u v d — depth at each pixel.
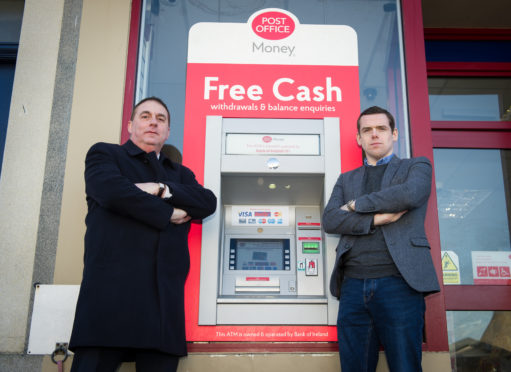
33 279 2.09
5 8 2.88
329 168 2.21
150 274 1.60
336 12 2.48
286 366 2.00
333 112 2.31
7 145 2.23
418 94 2.35
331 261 2.11
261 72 2.37
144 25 2.44
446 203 2.94
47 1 2.42
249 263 2.35
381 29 2.46
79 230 2.12
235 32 2.43
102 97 2.29
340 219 1.77
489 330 2.68
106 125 2.25
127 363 1.96
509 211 2.94
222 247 2.37
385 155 1.96
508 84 3.19
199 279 2.09
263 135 2.27
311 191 2.33
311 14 2.47
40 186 2.19
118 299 1.51
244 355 2.01
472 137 3.05
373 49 2.42
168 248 1.68
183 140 2.27
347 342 1.73
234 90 2.34
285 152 2.24
